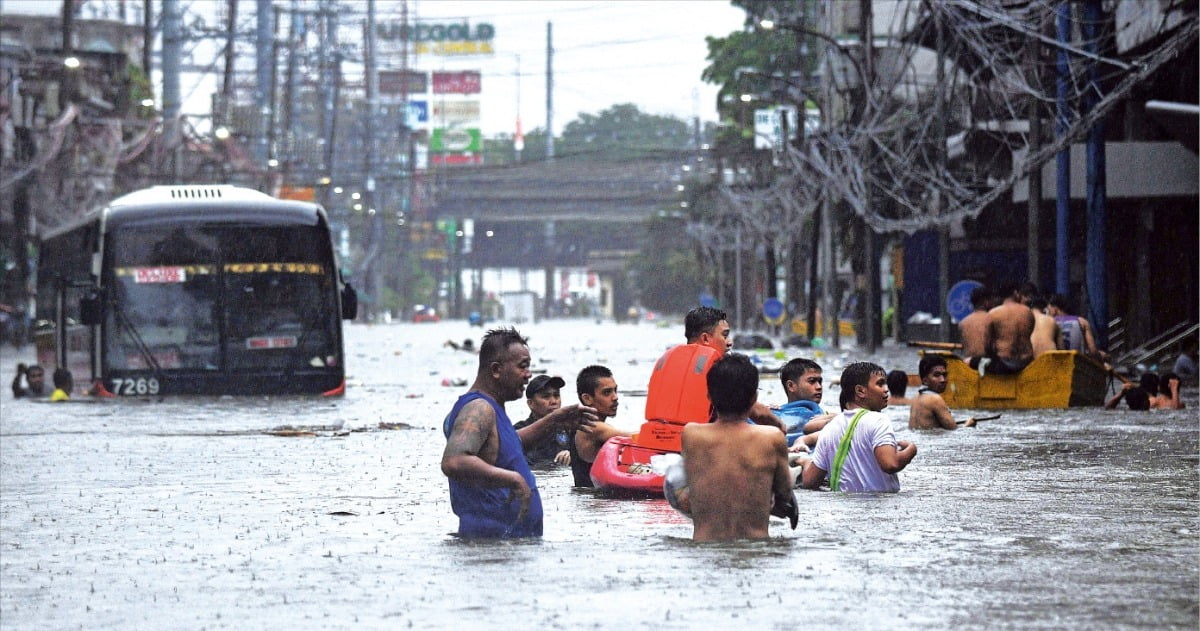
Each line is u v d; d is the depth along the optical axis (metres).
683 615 14.19
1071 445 35.50
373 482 28.83
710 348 25.52
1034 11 71.62
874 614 14.16
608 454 25.44
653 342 159.00
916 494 25.02
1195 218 92.50
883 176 111.06
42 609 15.44
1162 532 20.12
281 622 14.38
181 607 15.38
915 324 123.88
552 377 29.69
